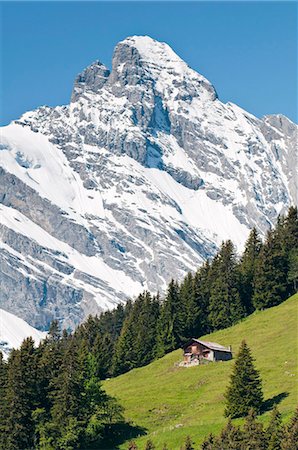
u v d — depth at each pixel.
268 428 144.38
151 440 170.12
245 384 173.38
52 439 177.12
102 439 179.50
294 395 176.88
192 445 159.12
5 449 177.50
